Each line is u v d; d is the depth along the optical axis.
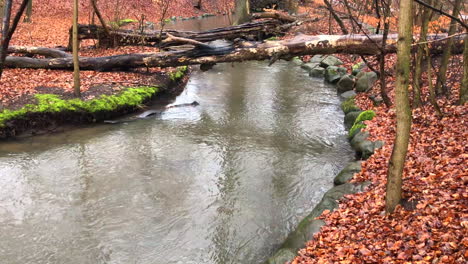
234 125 12.27
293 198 8.05
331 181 8.71
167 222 7.25
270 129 11.95
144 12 33.03
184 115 13.12
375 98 12.76
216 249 6.52
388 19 9.62
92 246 6.58
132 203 7.86
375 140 9.57
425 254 4.97
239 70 19.97
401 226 5.67
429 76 9.52
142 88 14.28
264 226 7.12
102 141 10.80
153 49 19.58
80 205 7.75
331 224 6.31
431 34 13.34
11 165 9.21
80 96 12.39
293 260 5.62
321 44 12.71
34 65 14.79
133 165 9.47
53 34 22.14
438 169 7.19
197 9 40.38
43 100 11.64
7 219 7.25
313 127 12.10
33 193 8.13
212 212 7.57
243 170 9.30
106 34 18.28
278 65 21.11
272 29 16.56
